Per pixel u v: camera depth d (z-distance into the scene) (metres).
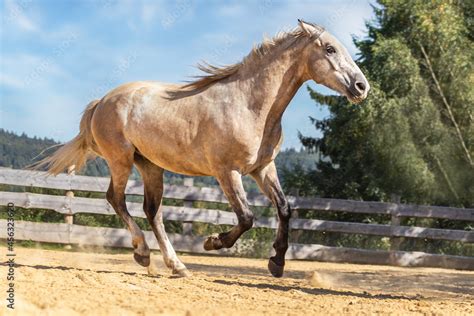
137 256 8.38
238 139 7.53
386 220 18.80
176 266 8.27
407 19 20.25
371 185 19.27
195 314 5.48
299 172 20.98
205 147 7.67
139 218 14.96
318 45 7.67
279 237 7.99
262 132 7.69
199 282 7.47
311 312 5.84
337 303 6.46
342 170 20.83
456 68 18.72
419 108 18.75
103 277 7.14
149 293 6.40
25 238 13.63
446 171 18.83
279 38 7.81
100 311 5.37
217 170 7.65
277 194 7.97
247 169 7.70
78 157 9.07
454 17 19.17
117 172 8.42
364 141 19.86
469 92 18.39
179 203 16.38
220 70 7.85
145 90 8.24
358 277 10.91
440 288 9.78
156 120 7.94
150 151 8.06
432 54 19.45
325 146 21.53
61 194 15.36
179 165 7.95
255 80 7.71
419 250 17.41
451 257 14.16
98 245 13.93
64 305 5.52
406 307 6.45
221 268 11.24
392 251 14.29
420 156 18.72
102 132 8.41
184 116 7.80
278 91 7.72
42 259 10.41
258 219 14.68
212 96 7.74
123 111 8.24
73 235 13.83
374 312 5.99
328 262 14.34
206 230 15.70
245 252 14.41
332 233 17.36
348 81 7.61
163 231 8.52
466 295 8.62
